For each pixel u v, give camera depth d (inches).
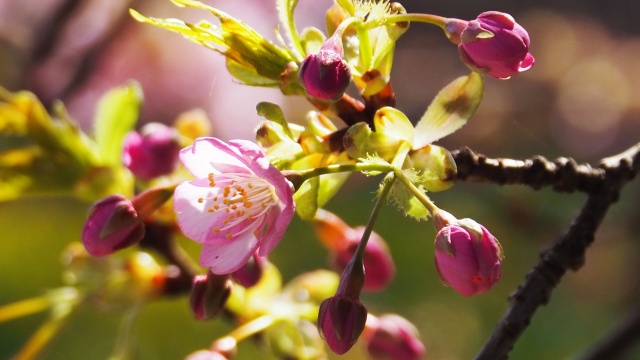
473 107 19.9
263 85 20.0
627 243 40.1
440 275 19.0
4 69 31.6
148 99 34.1
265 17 33.7
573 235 20.3
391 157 19.7
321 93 19.1
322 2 37.1
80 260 22.7
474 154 20.3
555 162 20.5
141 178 22.1
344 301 19.1
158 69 33.9
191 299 19.7
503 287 40.7
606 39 68.8
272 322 22.3
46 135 22.7
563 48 67.2
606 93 61.5
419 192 19.3
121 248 19.9
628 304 40.0
